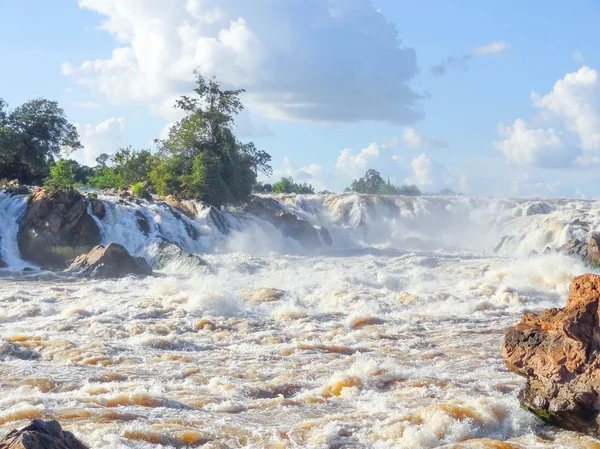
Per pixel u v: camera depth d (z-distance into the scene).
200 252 56.09
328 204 82.56
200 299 23.08
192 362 14.91
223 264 44.69
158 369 14.05
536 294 28.25
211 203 67.25
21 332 18.27
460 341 18.19
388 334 19.17
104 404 10.65
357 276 35.50
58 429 7.14
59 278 37.84
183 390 12.16
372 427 9.71
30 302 24.73
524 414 9.98
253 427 9.74
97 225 49.94
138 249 49.03
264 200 76.44
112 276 38.81
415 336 19.03
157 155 69.88
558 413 9.23
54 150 71.00
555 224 59.12
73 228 48.50
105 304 23.59
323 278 37.28
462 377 13.24
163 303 23.62
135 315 21.73
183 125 69.62
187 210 61.75
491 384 12.51
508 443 8.88
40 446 6.64
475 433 9.45
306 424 9.81
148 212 55.19
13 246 46.28
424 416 9.87
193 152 69.44
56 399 10.81
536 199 86.88
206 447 8.74
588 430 9.15
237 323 20.75
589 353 9.07
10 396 11.03
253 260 47.50
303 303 25.66
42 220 47.88
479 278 33.84
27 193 51.59
